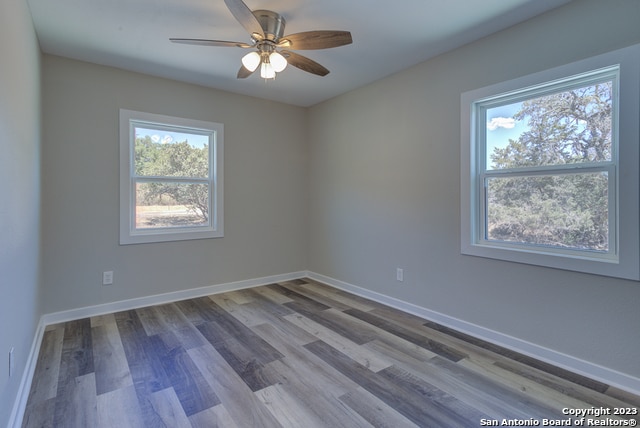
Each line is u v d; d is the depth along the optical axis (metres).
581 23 2.12
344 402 1.88
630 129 1.95
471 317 2.79
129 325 2.97
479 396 1.94
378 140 3.61
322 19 2.38
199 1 2.17
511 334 2.52
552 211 2.37
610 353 2.05
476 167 2.78
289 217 4.60
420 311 3.20
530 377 2.13
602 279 2.08
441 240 3.00
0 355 1.38
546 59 2.28
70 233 3.07
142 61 3.11
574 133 2.25
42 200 2.84
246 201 4.19
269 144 4.37
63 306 3.05
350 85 3.77
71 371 2.20
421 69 3.13
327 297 3.82
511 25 2.46
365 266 3.82
